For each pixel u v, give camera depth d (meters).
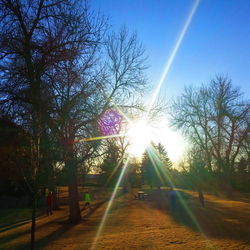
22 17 9.71
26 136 8.75
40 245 13.91
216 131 54.22
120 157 22.95
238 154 58.81
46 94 9.26
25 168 8.71
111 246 12.59
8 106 9.18
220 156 54.62
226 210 27.64
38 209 33.34
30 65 9.26
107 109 18.14
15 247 13.80
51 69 9.60
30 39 9.56
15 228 20.41
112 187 62.44
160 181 81.38
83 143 13.62
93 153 15.91
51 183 11.88
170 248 11.68
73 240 14.77
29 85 9.19
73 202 22.48
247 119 52.38
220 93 53.31
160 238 13.88
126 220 21.81
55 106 9.53
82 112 12.31
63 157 9.98
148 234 15.12
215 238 13.49
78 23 10.30
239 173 69.31
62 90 9.84
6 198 38.91
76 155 12.45
